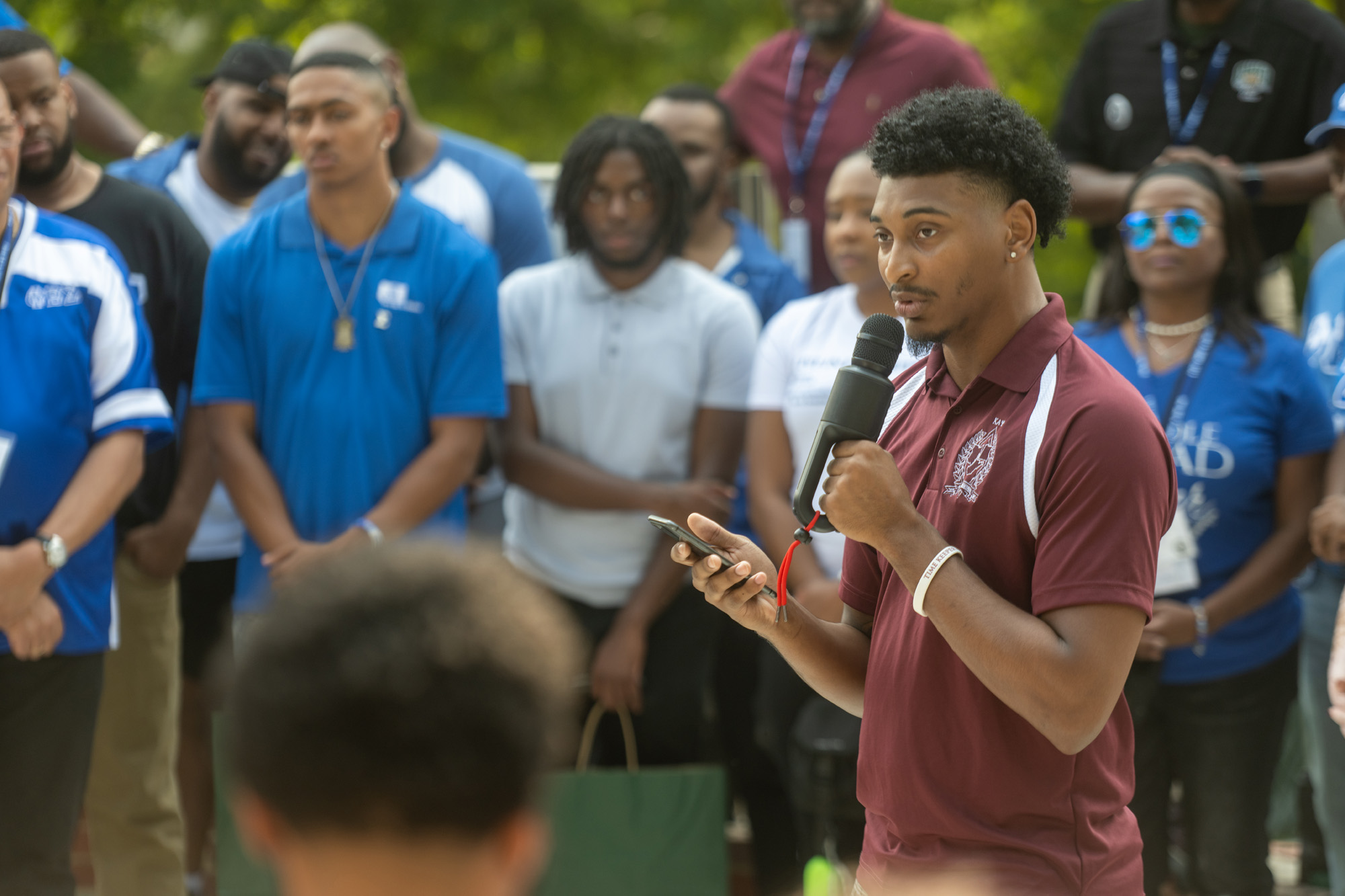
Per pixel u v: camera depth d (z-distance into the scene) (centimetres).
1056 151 354
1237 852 625
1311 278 697
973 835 348
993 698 344
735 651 747
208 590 786
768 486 700
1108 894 349
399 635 151
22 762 583
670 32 1970
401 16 1859
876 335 357
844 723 634
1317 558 636
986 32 1650
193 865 782
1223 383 641
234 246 682
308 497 661
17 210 592
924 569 333
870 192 692
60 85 684
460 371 670
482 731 150
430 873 153
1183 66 807
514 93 2034
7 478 568
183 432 711
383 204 685
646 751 726
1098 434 330
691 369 734
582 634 725
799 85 921
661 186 734
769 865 745
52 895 591
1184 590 625
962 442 358
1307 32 782
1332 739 621
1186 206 644
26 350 578
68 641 591
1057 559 330
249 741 152
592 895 654
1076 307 1575
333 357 664
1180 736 627
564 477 715
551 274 755
